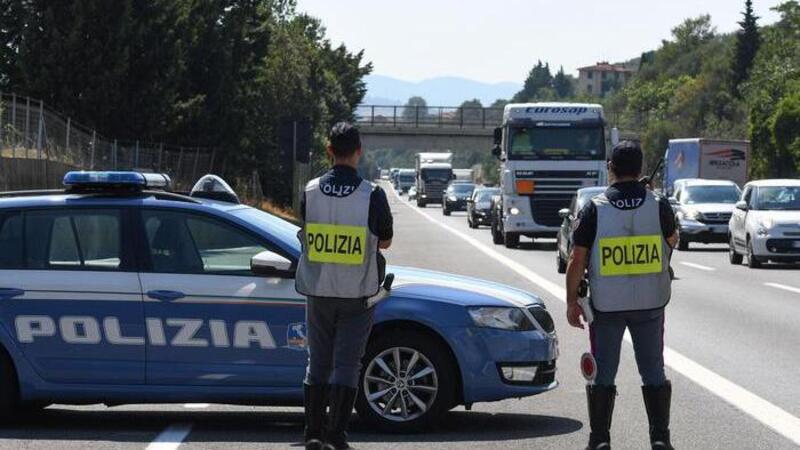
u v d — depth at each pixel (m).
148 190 22.42
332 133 18.47
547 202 80.12
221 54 107.56
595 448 18.11
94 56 86.94
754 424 22.27
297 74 147.12
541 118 80.31
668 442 18.09
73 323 21.09
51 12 86.50
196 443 20.27
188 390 20.94
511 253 77.88
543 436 21.00
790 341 33.88
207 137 106.81
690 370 28.61
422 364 21.16
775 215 63.34
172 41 92.19
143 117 89.94
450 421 22.44
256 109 129.62
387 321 21.05
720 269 63.22
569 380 27.39
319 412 18.47
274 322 20.80
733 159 118.88
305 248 18.28
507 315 21.17
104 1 86.88
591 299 17.92
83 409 23.83
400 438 20.78
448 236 105.19
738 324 38.00
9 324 21.16
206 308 20.91
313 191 18.30
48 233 21.42
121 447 19.92
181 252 21.17
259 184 126.62
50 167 65.69
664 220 17.84
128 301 21.00
